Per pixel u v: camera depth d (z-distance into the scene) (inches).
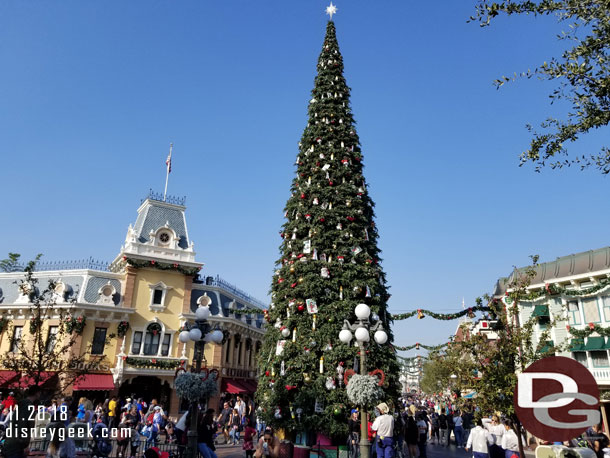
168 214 1531.7
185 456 446.3
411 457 631.2
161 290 1392.7
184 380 456.8
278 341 712.4
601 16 266.2
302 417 636.1
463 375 454.3
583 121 280.1
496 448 507.5
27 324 1254.3
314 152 849.5
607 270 933.8
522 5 282.8
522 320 1067.9
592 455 439.5
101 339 1263.5
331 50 1011.3
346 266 733.3
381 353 684.7
